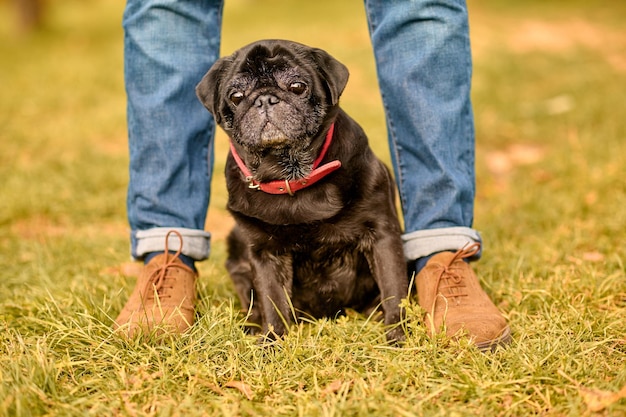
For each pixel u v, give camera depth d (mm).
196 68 3180
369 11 3145
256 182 2873
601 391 2219
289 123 2762
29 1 18750
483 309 2783
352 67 10766
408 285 3211
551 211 4613
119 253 4145
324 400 2320
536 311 3029
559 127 7441
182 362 2533
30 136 7336
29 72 11508
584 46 12805
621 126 6855
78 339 2730
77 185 5711
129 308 2918
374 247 2938
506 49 12508
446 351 2568
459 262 2971
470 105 3148
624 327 2783
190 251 3111
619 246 3785
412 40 3023
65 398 2299
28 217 5086
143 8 3152
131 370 2514
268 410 2242
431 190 3035
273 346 2736
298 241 2947
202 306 3092
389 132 3188
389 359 2502
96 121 8023
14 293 3473
